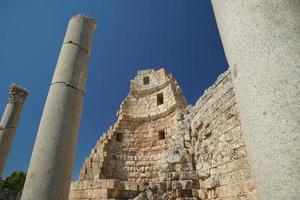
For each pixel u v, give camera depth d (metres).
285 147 1.69
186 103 18.03
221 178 9.43
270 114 1.85
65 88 6.51
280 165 1.69
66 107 6.23
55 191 5.11
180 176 11.22
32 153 5.67
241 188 8.27
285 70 1.85
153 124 17.73
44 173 5.20
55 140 5.65
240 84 2.29
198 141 12.12
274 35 2.02
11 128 14.57
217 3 2.99
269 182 1.77
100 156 15.29
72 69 6.92
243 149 8.60
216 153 10.17
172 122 16.75
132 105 19.25
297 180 1.57
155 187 11.02
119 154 16.14
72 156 5.87
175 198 10.56
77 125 6.37
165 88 19.09
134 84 20.55
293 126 1.68
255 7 2.26
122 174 15.09
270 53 1.99
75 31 7.74
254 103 2.03
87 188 11.84
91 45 8.09
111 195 11.26
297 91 1.74
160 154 15.78
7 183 30.19
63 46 7.50
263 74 1.99
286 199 1.60
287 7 2.05
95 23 8.52
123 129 17.66
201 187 10.76
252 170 2.12
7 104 15.48
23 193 5.13
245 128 2.21
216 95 11.09
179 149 12.77
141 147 16.69
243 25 2.33
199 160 11.52
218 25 3.03
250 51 2.18
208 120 11.36
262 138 1.89
